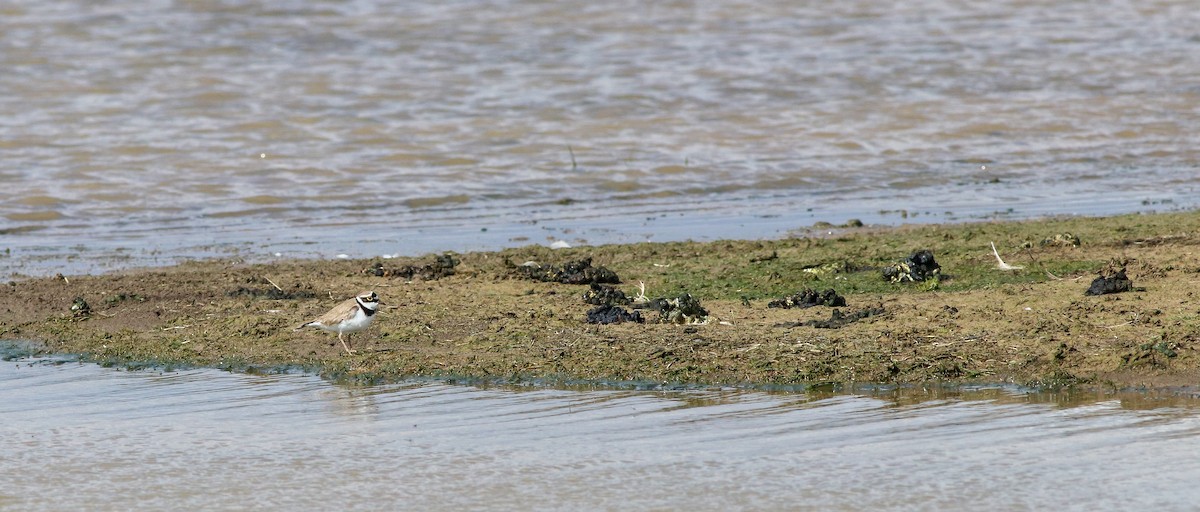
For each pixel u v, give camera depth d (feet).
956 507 28.43
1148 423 33.73
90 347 46.55
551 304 48.57
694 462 31.89
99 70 115.55
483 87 112.27
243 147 91.40
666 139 95.20
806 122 100.99
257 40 129.39
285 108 103.50
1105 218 63.31
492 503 29.66
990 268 51.80
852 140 95.66
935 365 39.47
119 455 33.78
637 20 143.43
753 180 83.82
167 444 34.68
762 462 31.71
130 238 69.00
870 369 39.47
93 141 92.17
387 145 92.53
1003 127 100.42
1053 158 90.74
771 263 54.80
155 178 82.99
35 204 76.79
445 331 45.52
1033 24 146.51
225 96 107.45
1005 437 32.96
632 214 73.87
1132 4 159.02
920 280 49.96
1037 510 28.07
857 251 56.49
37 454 33.96
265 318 48.32
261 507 29.86
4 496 30.78
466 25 139.13
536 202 78.07
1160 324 41.42
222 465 32.78
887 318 44.24
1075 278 48.78
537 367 41.32
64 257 63.67
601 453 32.83
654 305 47.42
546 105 105.60
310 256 62.75
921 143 95.04
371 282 53.62
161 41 127.44
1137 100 109.70
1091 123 101.76
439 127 98.07
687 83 114.32
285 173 84.69
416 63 121.60
